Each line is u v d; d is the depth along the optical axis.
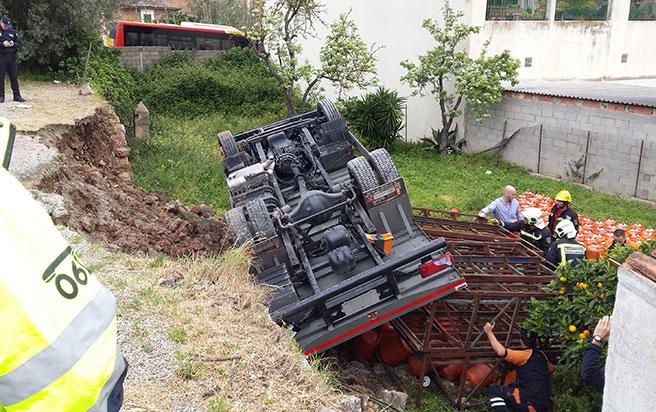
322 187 9.20
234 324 5.14
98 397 1.66
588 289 6.27
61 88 14.30
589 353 5.22
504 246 8.27
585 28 20.92
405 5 19.36
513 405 6.34
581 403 6.22
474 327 7.37
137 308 5.03
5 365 1.56
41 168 7.54
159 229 8.30
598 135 15.24
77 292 1.68
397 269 6.91
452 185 15.16
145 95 19.44
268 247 7.01
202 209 10.73
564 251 7.95
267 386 4.39
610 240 11.14
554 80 20.69
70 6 15.15
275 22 17.31
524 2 19.42
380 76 20.36
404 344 7.33
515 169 17.02
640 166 14.45
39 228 1.67
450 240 8.38
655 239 6.15
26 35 15.00
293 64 17.59
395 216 7.55
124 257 5.99
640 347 3.22
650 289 3.12
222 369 4.45
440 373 7.29
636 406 3.27
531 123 16.88
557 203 9.49
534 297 6.74
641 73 22.72
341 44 17.70
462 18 18.28
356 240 7.53
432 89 19.23
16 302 1.56
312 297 6.41
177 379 4.27
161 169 13.59
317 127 10.59
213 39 22.92
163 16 36.53
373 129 18.28
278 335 5.11
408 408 6.79
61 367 1.60
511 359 6.39
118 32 22.50
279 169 9.48
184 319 5.00
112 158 11.82
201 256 6.44
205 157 14.76
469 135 18.67
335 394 4.61
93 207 7.83
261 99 20.34
